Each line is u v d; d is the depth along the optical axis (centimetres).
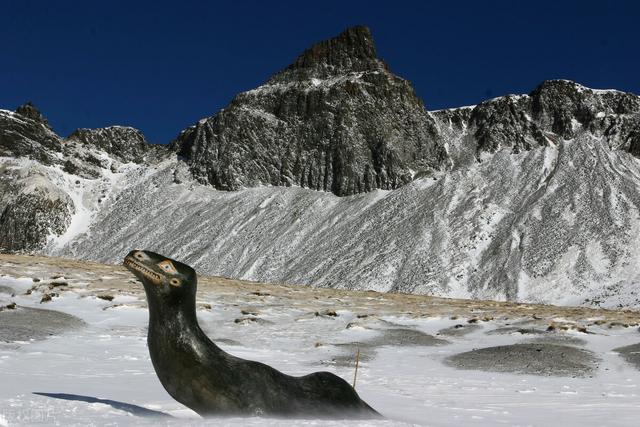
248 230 15375
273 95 18975
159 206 18112
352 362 2312
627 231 11306
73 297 3356
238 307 3603
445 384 1861
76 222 18800
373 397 1480
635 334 3123
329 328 3159
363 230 13888
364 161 16650
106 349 2197
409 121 17525
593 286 10144
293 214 15662
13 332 2359
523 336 3031
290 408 906
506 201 13450
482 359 2419
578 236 11438
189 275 910
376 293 5047
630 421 1145
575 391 1783
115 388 1346
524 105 16962
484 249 11919
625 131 14925
